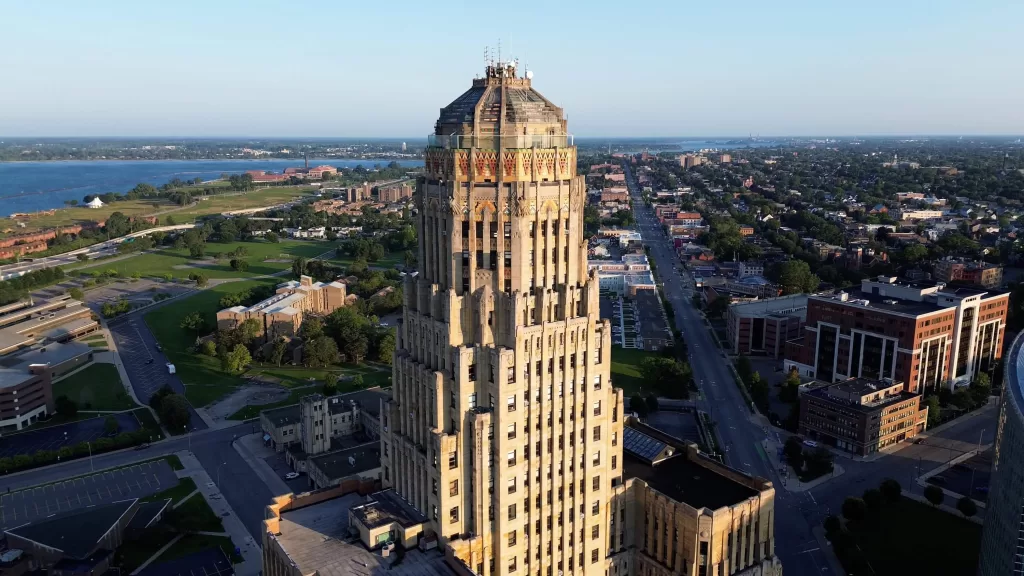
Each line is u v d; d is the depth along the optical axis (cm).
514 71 10894
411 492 11388
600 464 11831
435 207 10619
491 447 10525
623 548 12725
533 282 10638
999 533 13500
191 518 18525
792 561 16925
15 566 16112
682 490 12588
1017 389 13888
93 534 16888
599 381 11500
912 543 17375
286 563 10175
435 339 10762
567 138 10788
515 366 10325
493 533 10806
